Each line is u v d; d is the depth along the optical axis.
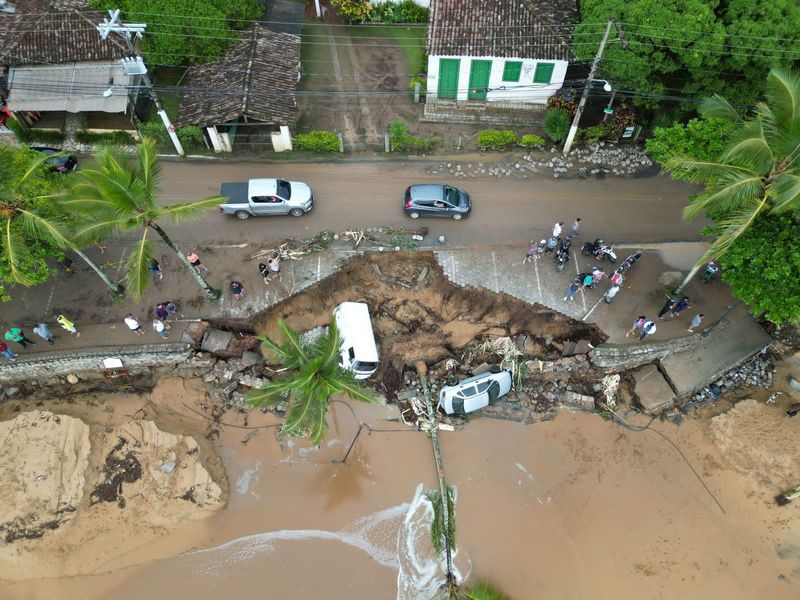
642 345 26.75
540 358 27.83
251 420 27.05
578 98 33.47
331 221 30.23
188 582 23.52
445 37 32.31
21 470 23.95
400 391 27.58
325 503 25.36
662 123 31.66
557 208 30.97
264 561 23.92
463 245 29.45
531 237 29.81
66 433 24.89
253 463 26.22
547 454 26.45
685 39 27.22
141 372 27.61
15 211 22.23
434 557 24.05
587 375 27.72
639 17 28.06
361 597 23.23
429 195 29.58
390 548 24.28
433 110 35.16
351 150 33.31
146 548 24.03
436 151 33.31
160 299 27.69
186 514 24.44
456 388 26.50
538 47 31.83
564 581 23.66
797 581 23.50
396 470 26.14
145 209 22.25
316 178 32.09
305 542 24.39
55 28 32.31
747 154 19.89
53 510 23.59
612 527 24.75
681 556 24.06
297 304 28.33
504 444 26.72
